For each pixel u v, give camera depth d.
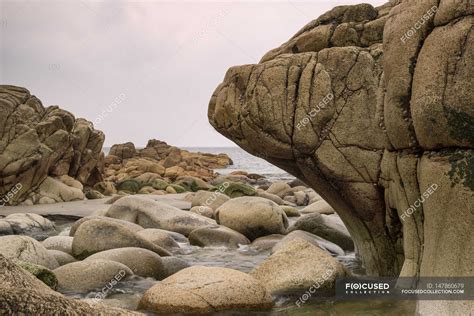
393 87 6.73
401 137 6.84
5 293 3.63
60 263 10.16
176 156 49.09
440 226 6.09
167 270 9.76
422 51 6.25
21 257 9.20
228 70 10.51
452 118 5.77
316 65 9.33
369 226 9.27
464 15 5.73
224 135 10.69
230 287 7.47
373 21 9.45
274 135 9.53
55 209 20.36
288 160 9.75
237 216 14.35
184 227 14.55
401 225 8.87
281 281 8.45
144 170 40.00
